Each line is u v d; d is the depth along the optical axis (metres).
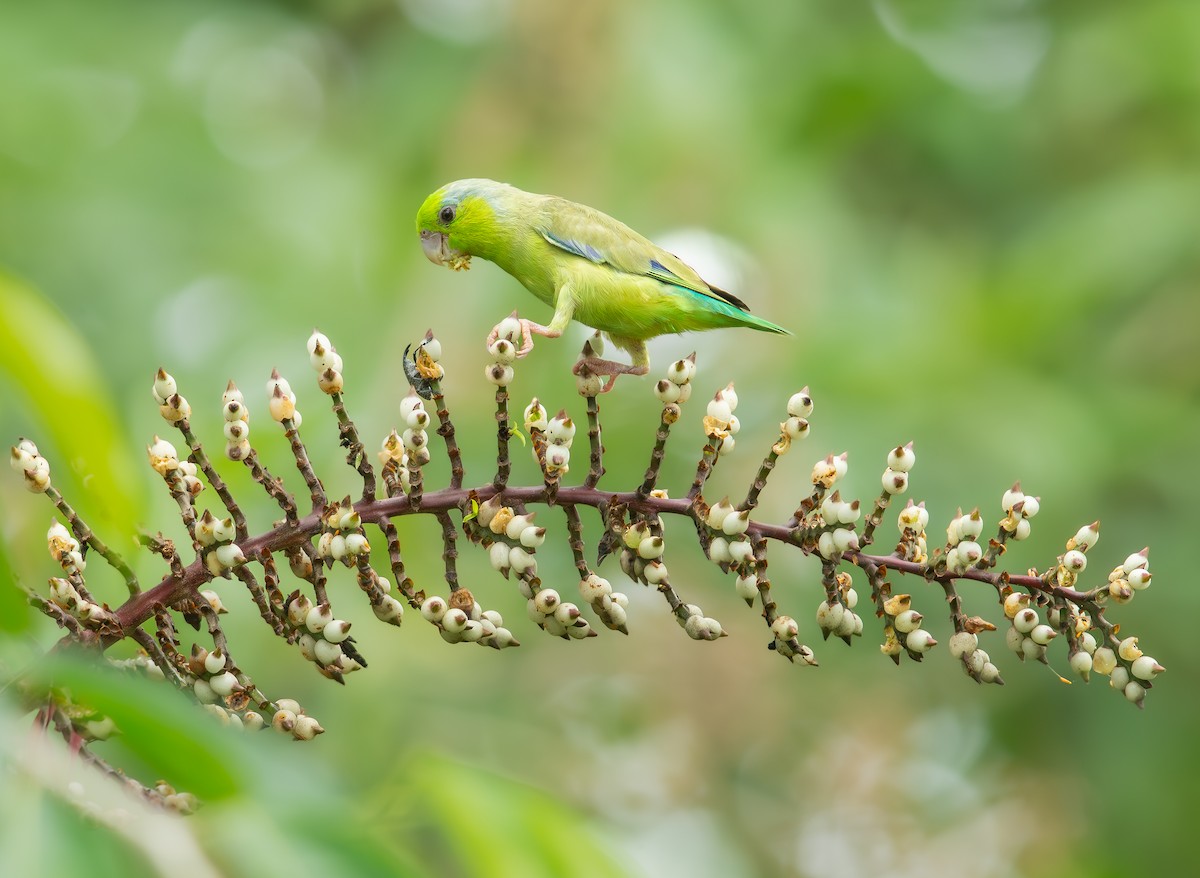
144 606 4.60
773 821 13.67
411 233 13.73
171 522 7.00
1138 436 13.05
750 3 15.38
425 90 15.13
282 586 9.59
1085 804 13.41
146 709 2.79
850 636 4.80
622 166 13.95
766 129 14.70
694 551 13.59
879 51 15.99
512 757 12.63
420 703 12.17
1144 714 13.26
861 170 16.86
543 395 12.73
